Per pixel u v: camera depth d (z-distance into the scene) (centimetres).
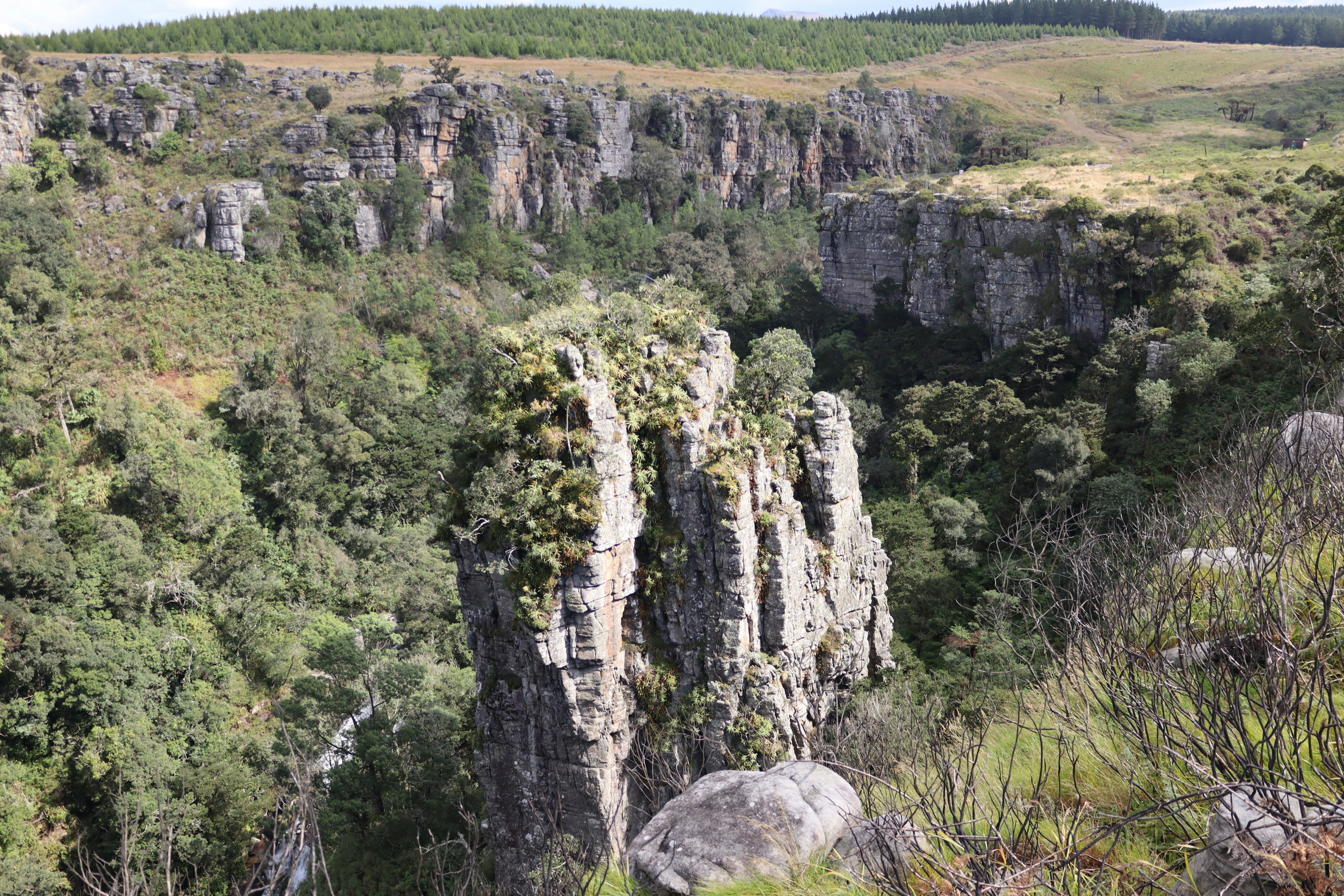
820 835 1285
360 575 9612
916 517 7644
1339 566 1193
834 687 4688
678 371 4300
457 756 5444
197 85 16888
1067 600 1617
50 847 6322
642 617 4272
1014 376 10238
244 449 10644
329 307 14100
